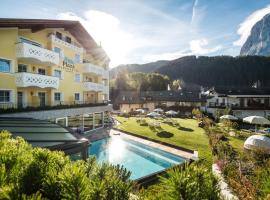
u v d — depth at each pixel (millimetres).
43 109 20797
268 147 15688
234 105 47781
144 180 12758
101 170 2477
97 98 36812
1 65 18438
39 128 12633
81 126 28422
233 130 29875
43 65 23828
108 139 27500
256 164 11445
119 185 2100
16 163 2227
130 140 27109
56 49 25547
